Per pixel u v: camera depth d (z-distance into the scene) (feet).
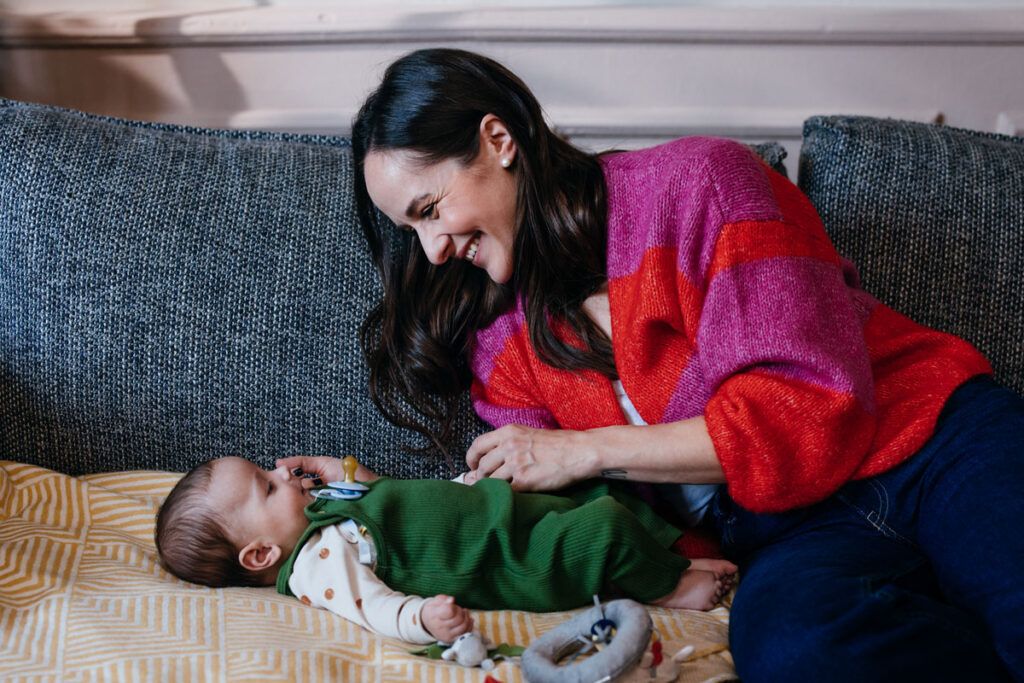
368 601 3.57
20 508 4.13
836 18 5.71
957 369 3.70
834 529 3.62
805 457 3.47
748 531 3.81
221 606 3.57
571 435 3.89
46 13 5.85
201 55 5.88
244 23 5.73
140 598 3.59
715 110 5.96
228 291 4.43
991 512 3.28
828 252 3.81
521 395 4.27
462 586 3.68
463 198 3.81
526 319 4.15
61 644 3.32
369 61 5.85
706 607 3.83
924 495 3.54
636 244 3.96
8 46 5.87
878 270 4.58
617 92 5.91
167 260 4.43
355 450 4.47
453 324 4.33
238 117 5.98
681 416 3.86
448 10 5.68
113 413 4.43
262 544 3.91
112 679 3.11
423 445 4.44
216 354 4.42
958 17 5.72
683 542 4.11
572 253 3.99
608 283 4.04
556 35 5.72
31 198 4.44
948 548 3.38
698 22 5.70
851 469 3.52
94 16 5.77
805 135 4.97
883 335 3.90
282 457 4.46
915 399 3.65
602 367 4.06
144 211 4.48
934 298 4.56
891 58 5.86
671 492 4.10
